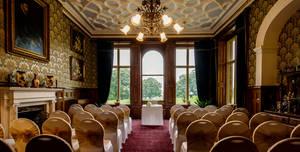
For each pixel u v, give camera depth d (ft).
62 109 21.53
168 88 34.19
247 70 21.38
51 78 19.30
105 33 32.99
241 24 22.27
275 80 18.26
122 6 22.88
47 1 19.22
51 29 20.22
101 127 11.09
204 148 10.60
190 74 34.94
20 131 10.02
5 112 13.82
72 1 21.48
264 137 9.73
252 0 19.92
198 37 32.94
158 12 17.46
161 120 27.37
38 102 17.47
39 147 7.20
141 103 34.50
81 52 28.86
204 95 33.06
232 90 29.53
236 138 6.72
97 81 34.06
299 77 15.28
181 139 13.88
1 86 13.67
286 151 6.43
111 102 34.88
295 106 15.34
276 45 18.15
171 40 33.40
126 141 19.62
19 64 15.48
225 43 30.76
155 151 16.70
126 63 35.04
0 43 13.71
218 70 31.17
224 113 17.34
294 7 15.25
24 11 15.94
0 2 13.83
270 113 16.52
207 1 21.30
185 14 25.25
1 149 6.50
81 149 11.39
